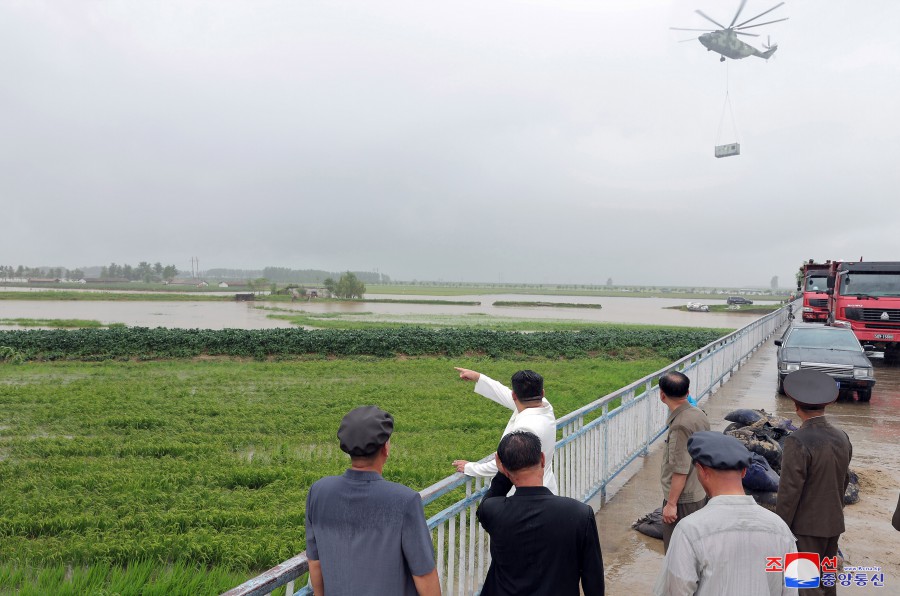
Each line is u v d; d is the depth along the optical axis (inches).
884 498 280.1
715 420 441.4
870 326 757.9
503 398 165.8
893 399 543.2
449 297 5565.9
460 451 397.4
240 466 364.8
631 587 193.8
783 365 531.5
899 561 213.6
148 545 246.7
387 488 92.9
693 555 99.0
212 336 982.4
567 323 2028.8
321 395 611.8
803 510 149.7
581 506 106.3
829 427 150.8
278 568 92.4
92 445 409.4
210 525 271.4
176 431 458.9
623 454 304.7
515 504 108.0
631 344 1037.8
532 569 105.7
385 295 5812.0
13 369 797.2
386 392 627.5
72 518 274.5
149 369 814.5
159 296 4143.7
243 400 579.8
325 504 93.9
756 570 97.0
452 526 150.9
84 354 923.4
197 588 216.1
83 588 215.9
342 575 90.4
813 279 1119.0
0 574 222.7
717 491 104.5
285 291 4694.9
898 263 759.1
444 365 853.2
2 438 438.3
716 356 568.1
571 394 613.0
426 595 91.2
